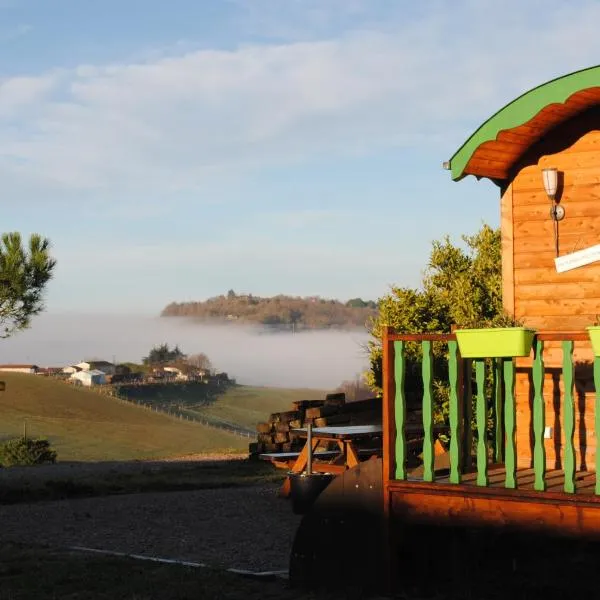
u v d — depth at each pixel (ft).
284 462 56.34
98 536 40.47
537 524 26.13
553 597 26.61
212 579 29.91
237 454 96.78
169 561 33.30
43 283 106.63
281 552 36.32
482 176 34.30
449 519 27.55
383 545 28.30
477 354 27.32
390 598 27.71
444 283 87.66
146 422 453.17
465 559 28.63
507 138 32.27
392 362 28.94
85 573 30.66
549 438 32.99
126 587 28.55
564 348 26.12
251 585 29.66
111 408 471.62
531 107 30.53
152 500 53.06
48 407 437.17
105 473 73.20
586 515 25.38
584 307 32.89
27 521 45.29
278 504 50.57
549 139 33.73
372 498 28.63
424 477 28.22
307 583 29.27
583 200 33.09
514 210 34.50
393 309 85.97
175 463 84.07
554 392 33.01
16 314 104.73
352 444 50.98
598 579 27.27
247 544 38.17
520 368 33.73
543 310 33.65
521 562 28.96
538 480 26.27
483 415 27.50
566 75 29.78
